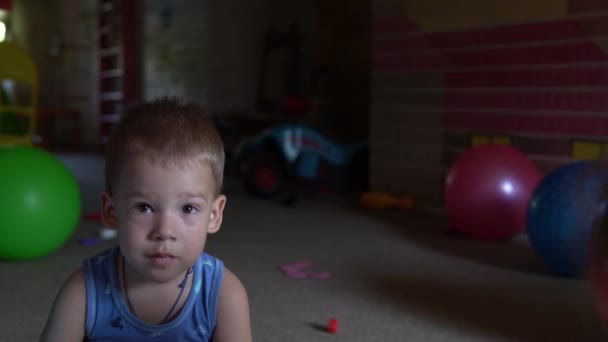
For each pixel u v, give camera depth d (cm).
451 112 376
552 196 245
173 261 95
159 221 93
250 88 625
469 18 359
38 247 257
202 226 97
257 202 424
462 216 311
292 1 606
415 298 224
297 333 187
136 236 94
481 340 184
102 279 103
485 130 357
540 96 328
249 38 619
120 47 713
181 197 94
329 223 358
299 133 436
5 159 257
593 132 307
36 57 901
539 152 332
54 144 844
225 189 474
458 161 318
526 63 333
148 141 94
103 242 303
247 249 294
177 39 632
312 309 210
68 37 831
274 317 201
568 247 238
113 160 96
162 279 96
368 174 465
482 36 353
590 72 306
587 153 310
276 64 632
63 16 838
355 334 187
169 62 647
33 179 254
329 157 445
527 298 225
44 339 102
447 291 233
